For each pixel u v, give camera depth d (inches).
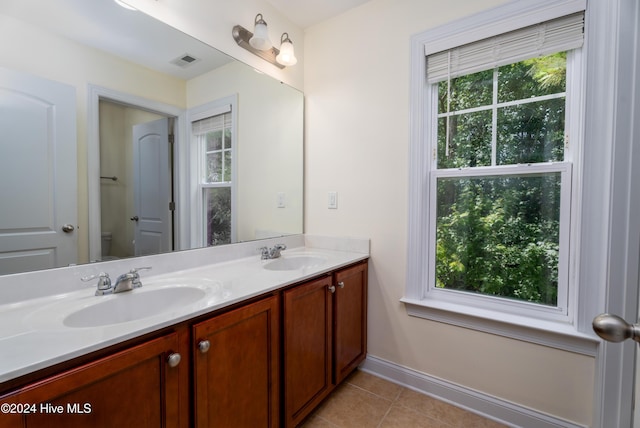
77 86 44.8
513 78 58.2
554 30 51.8
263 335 45.8
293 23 81.0
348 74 76.7
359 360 71.6
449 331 63.8
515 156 58.3
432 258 68.2
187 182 59.6
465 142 63.7
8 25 38.3
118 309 41.7
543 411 54.1
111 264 47.9
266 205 75.2
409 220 67.9
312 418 58.7
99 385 28.1
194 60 59.6
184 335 35.4
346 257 70.1
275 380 48.0
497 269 61.2
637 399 27.8
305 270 57.1
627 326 22.5
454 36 61.1
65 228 43.6
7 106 38.4
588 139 48.2
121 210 50.1
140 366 31.2
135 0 50.2
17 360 24.5
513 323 55.1
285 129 80.0
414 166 66.8
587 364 50.0
